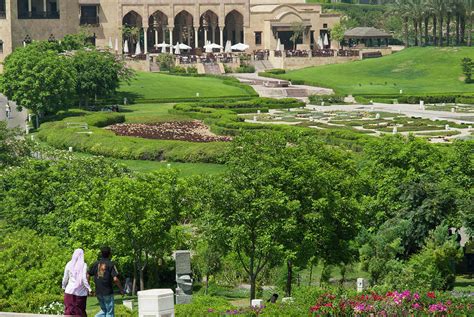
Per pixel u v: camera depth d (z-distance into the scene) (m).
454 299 42.16
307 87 184.75
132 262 68.06
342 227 63.59
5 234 69.31
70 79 146.62
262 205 58.34
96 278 36.19
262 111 154.62
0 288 57.19
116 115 141.00
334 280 66.19
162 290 34.97
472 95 169.75
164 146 112.94
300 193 60.91
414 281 56.75
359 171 76.25
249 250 60.47
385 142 76.50
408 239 64.06
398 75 196.38
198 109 150.00
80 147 118.56
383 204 69.75
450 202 65.88
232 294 64.12
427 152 76.00
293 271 65.25
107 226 64.94
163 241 65.50
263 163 60.41
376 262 58.75
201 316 43.06
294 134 68.94
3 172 85.38
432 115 147.00
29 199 74.00
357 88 182.88
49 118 146.12
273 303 43.88
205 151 108.94
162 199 65.38
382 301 41.22
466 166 75.94
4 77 145.12
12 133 101.81
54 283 57.34
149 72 193.50
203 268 66.62
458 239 66.44
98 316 36.22
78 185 73.00
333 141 117.31
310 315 40.72
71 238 65.94
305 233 60.19
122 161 112.25
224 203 59.72
